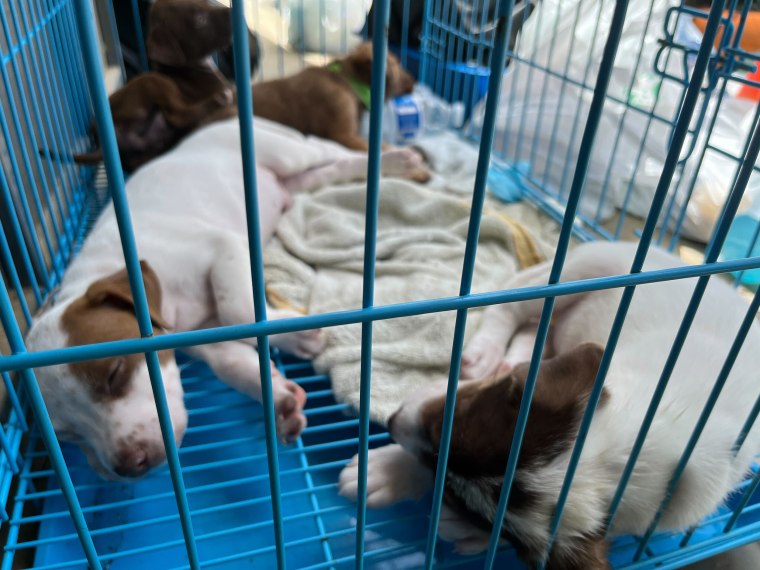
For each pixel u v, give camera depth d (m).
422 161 0.71
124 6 0.78
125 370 0.29
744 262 0.20
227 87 0.68
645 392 0.28
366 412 0.19
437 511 0.23
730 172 0.60
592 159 0.70
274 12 1.23
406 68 0.93
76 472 0.34
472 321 0.44
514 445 0.22
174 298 0.41
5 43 0.44
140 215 0.44
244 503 0.30
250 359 0.37
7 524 0.29
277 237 0.54
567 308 0.40
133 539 0.31
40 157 0.47
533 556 0.25
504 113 0.77
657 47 0.67
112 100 0.62
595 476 0.25
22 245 0.37
